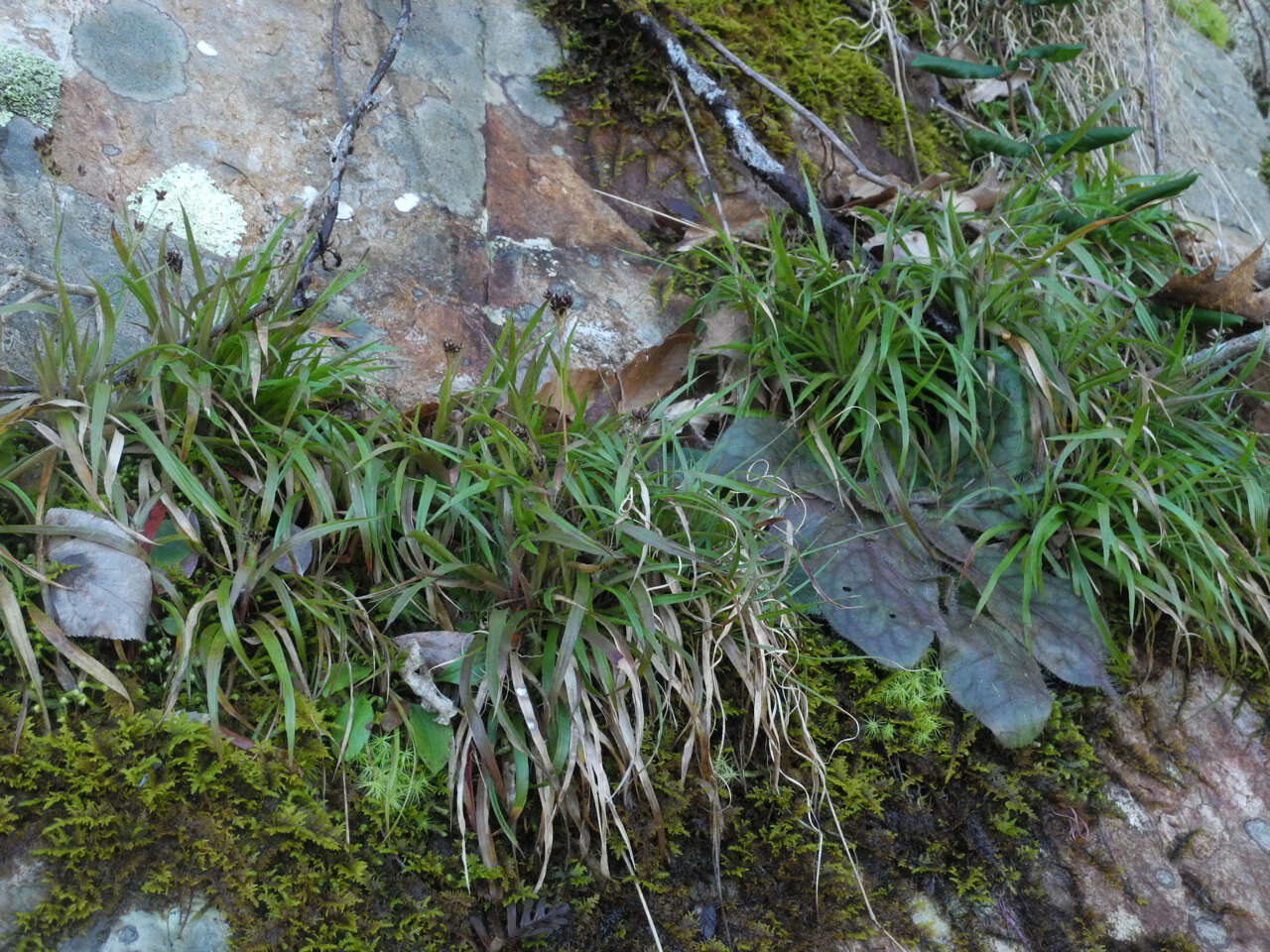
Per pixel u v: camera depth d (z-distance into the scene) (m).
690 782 0.58
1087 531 0.65
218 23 0.71
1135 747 0.64
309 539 0.55
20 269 0.57
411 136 0.73
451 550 0.60
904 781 0.61
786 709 0.59
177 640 0.54
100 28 0.68
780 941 0.57
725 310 0.70
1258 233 0.98
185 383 0.56
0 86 0.64
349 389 0.61
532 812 0.56
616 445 0.62
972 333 0.66
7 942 0.49
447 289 0.69
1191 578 0.65
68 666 0.53
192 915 0.51
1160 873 0.61
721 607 0.59
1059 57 0.80
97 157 0.65
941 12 0.93
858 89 0.86
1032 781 0.62
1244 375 0.69
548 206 0.74
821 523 0.64
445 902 0.54
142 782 0.51
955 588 0.64
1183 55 1.09
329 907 0.52
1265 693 0.67
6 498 0.55
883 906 0.58
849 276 0.67
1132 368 0.72
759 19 0.85
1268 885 0.61
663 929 0.56
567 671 0.55
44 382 0.55
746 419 0.66
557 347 0.69
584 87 0.79
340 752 0.54
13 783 0.50
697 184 0.78
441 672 0.56
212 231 0.66
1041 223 0.76
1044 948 0.59
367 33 0.75
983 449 0.65
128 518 0.56
